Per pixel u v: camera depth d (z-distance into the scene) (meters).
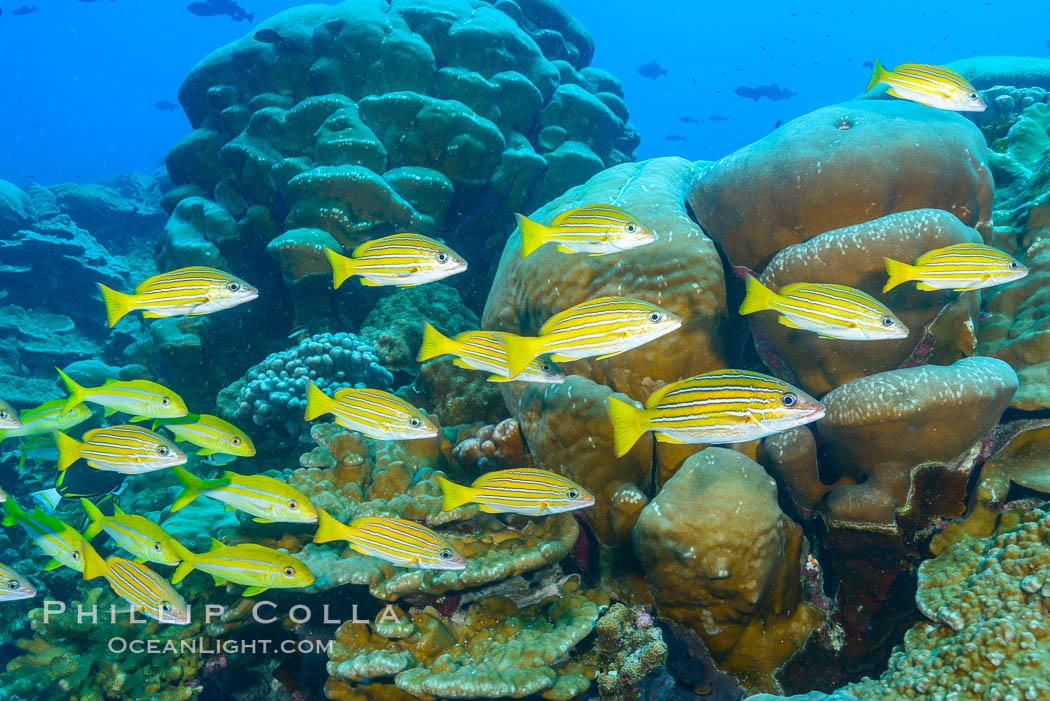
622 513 1.18
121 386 1.13
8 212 3.34
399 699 1.12
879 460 1.07
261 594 1.27
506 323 1.54
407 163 2.24
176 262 2.21
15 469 2.17
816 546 1.18
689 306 1.27
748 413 0.83
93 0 6.51
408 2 2.49
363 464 1.41
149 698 1.33
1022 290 1.25
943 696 0.85
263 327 2.32
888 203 1.22
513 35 2.50
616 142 3.03
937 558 1.05
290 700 1.39
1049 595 0.88
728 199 1.33
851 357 1.16
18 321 2.94
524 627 1.16
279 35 2.36
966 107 1.14
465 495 0.97
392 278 1.14
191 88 2.54
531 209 2.52
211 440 1.12
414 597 1.17
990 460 1.09
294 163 2.17
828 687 1.12
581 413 1.18
